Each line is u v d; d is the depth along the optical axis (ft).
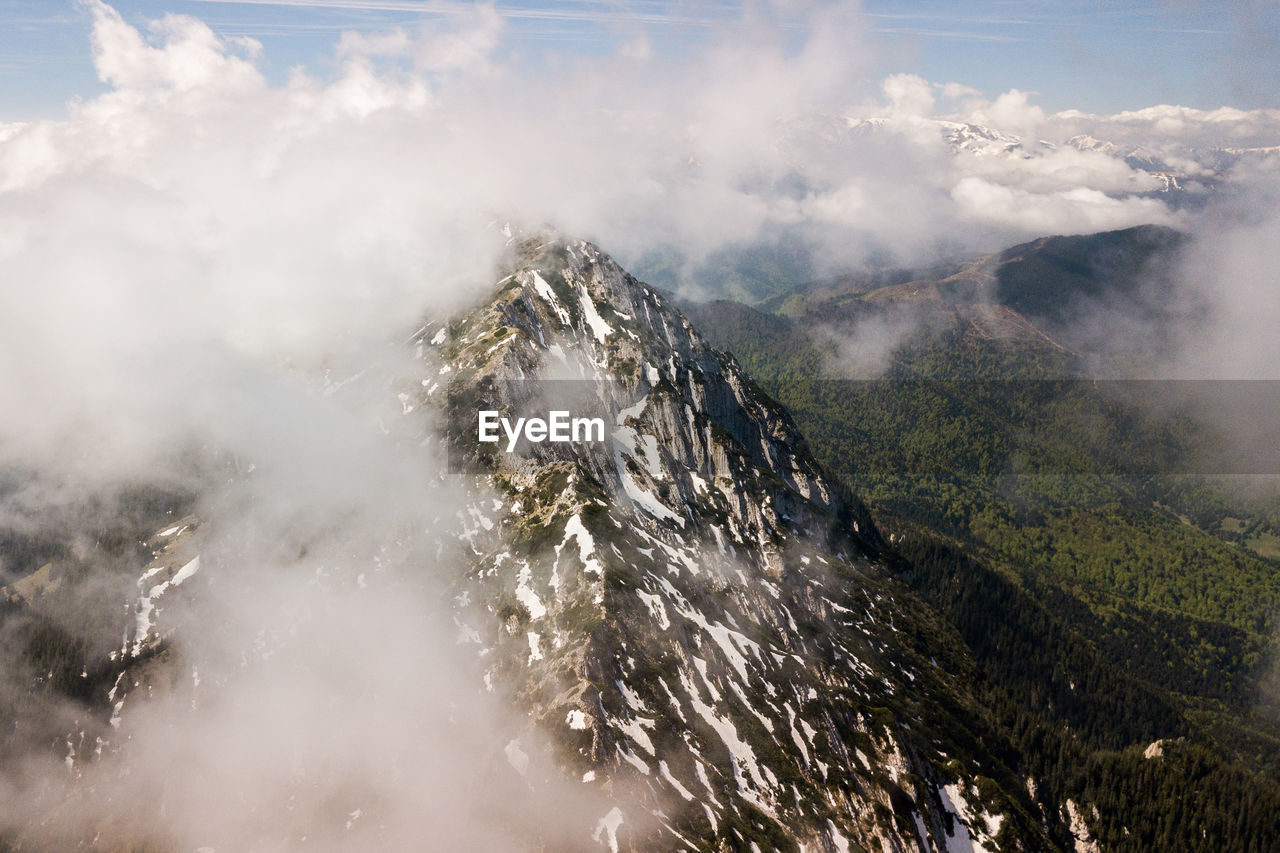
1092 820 539.29
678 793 342.85
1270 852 519.19
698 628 462.19
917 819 439.22
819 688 489.26
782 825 364.79
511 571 481.46
